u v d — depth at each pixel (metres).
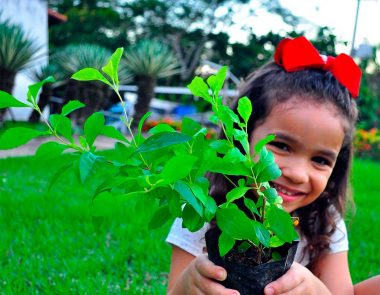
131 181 0.68
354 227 2.92
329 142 1.17
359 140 9.91
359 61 12.62
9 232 2.43
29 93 0.65
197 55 25.34
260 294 0.86
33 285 1.78
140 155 0.71
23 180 3.99
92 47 9.33
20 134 0.63
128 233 2.50
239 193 0.73
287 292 0.88
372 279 1.47
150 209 0.73
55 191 3.57
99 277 1.86
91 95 8.88
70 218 2.77
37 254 2.15
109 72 0.69
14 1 9.65
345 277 1.51
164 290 1.78
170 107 17.27
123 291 1.75
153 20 24.78
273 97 1.23
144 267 2.06
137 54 9.95
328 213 1.54
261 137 1.22
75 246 2.26
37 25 10.70
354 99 1.38
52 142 0.67
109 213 0.66
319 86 1.24
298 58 1.35
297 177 1.13
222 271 0.86
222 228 0.70
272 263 0.85
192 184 0.68
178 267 1.41
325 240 1.52
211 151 0.71
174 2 24.61
